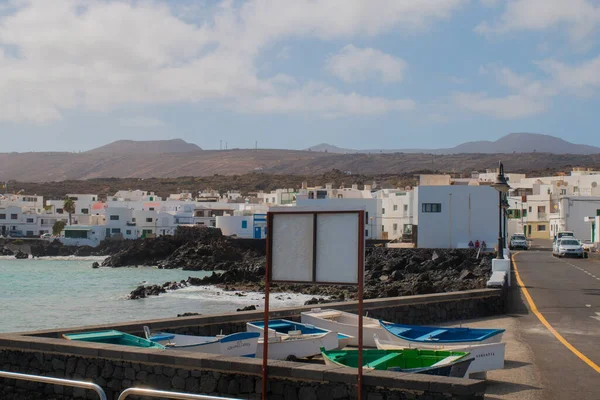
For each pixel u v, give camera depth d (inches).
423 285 1707.7
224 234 4591.5
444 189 2979.8
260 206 5137.8
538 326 876.6
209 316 768.3
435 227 2987.2
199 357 519.8
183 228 4271.7
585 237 3863.2
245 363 495.2
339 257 440.8
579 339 773.9
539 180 5177.2
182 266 3831.2
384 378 442.0
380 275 2647.6
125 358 553.6
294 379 474.9
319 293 2289.6
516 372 604.1
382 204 4069.9
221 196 7258.9
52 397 590.2
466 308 982.4
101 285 2778.1
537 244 3710.6
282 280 458.3
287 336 697.6
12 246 4845.0
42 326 1628.9
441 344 612.4
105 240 4874.5
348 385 454.6
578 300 1158.3
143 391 338.3
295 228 454.3
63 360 587.2
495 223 2960.1
